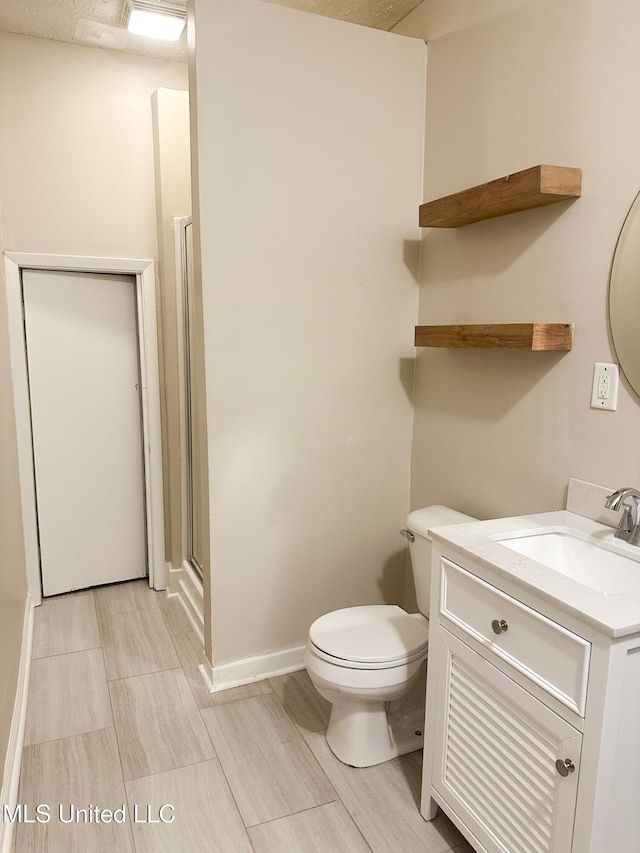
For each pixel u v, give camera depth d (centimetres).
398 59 244
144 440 338
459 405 239
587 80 174
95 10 260
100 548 343
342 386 254
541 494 200
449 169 238
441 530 169
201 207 217
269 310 235
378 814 186
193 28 208
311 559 260
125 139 308
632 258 162
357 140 241
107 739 218
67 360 319
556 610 127
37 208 296
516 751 142
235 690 248
